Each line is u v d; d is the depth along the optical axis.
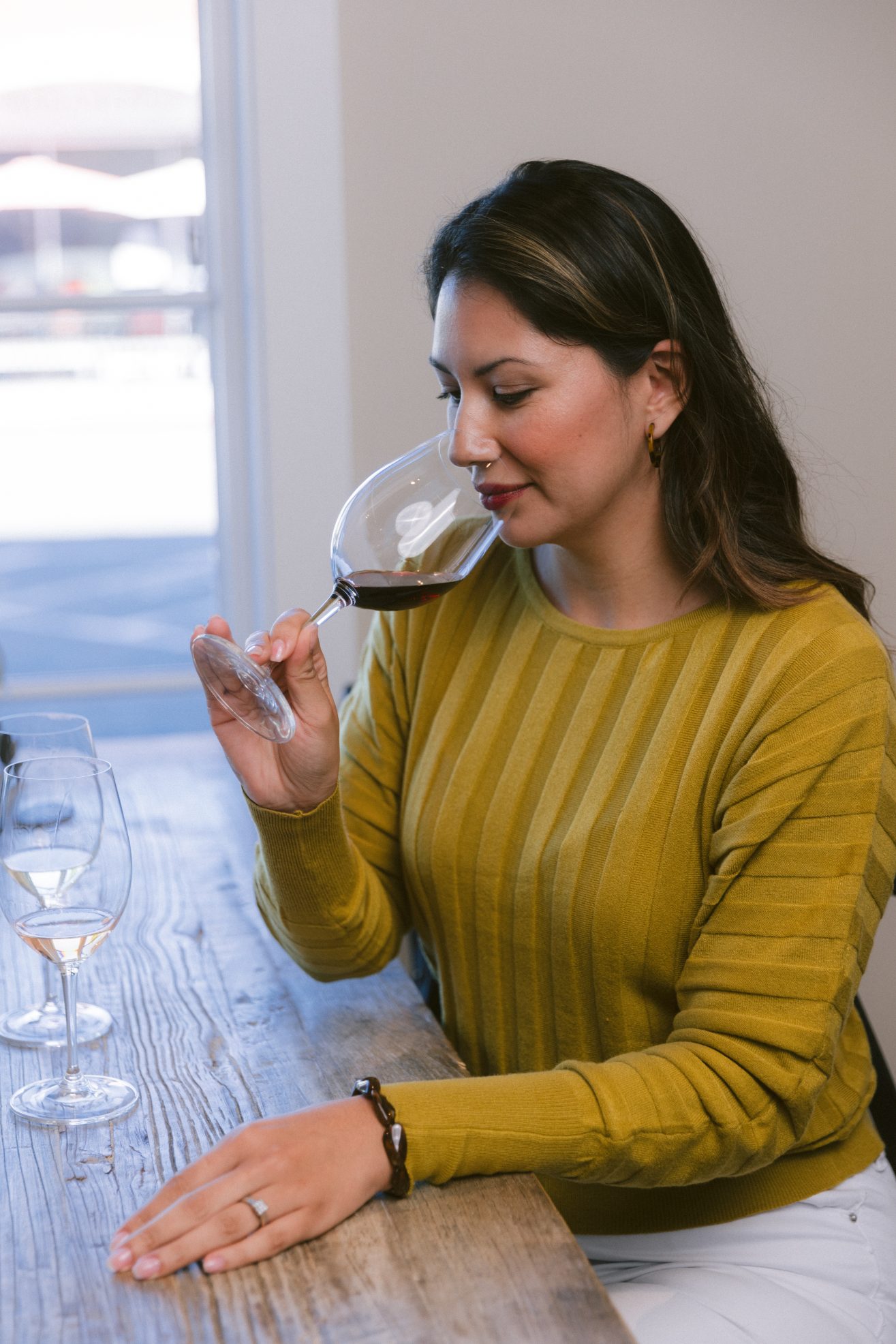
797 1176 1.27
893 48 2.50
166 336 2.63
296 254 2.39
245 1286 0.86
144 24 2.50
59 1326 0.82
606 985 1.28
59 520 3.19
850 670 1.20
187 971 1.33
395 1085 1.01
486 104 2.44
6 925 1.46
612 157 2.48
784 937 1.14
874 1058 1.52
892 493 2.63
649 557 1.32
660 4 2.44
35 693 2.65
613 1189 1.28
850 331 2.58
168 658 5.49
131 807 1.78
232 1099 1.08
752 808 1.18
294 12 2.32
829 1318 1.19
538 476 1.21
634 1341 0.81
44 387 2.64
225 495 2.62
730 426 1.27
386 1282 0.86
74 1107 1.06
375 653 1.50
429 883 1.38
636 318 1.19
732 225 2.53
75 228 2.57
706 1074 1.09
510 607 1.43
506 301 1.16
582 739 1.32
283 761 1.24
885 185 2.54
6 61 2.49
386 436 2.51
